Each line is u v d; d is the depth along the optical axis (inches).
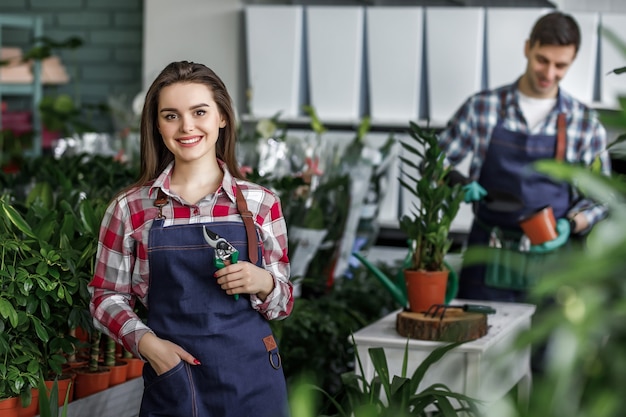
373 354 94.5
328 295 151.3
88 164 149.4
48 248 92.8
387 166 176.7
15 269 89.7
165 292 81.4
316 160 162.6
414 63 216.7
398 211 218.4
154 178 85.1
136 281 83.1
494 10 210.4
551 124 142.3
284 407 84.5
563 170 36.4
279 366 85.0
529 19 208.5
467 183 136.6
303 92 228.7
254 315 83.4
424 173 112.0
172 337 80.9
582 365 34.0
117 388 101.3
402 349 101.6
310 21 222.2
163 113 82.4
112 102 229.1
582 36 205.2
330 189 151.8
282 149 166.4
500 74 211.6
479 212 143.8
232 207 83.4
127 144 196.1
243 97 240.7
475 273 139.9
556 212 140.3
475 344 99.1
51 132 255.9
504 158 143.6
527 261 120.9
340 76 221.6
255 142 168.2
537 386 34.6
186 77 82.5
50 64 257.3
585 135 141.5
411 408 93.2
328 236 152.9
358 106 223.6
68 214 101.8
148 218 82.2
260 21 225.3
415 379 90.3
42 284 88.9
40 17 260.7
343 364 143.5
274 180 138.6
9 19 247.3
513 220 139.7
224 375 80.7
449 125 149.3
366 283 160.9
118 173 142.2
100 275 83.8
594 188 36.3
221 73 239.0
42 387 76.4
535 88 141.4
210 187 84.4
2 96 275.4
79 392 99.0
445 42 213.6
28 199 121.6
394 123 218.7
